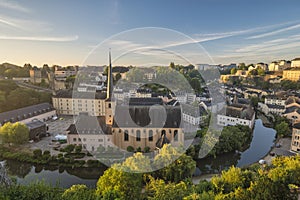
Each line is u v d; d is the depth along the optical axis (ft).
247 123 174.70
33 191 38.60
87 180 108.06
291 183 68.33
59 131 187.73
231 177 73.41
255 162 129.18
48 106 238.07
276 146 153.07
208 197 60.34
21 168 121.29
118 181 57.36
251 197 54.49
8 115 193.57
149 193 64.49
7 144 150.41
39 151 128.67
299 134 139.64
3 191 36.94
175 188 63.93
